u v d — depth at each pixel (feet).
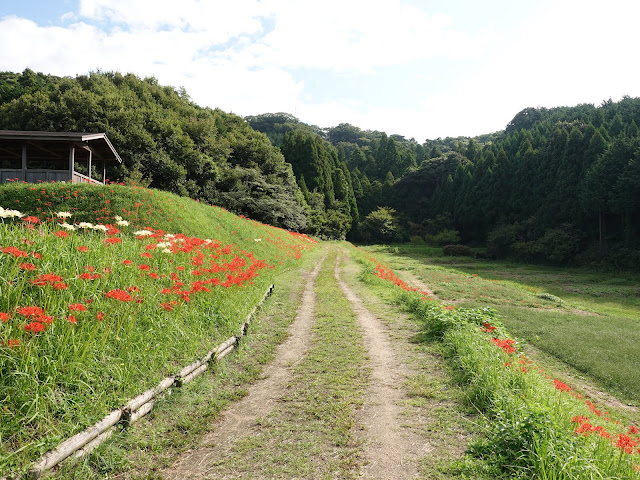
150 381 13.07
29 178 51.26
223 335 19.69
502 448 10.59
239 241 54.60
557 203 151.12
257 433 12.12
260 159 166.09
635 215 125.29
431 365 18.70
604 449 9.94
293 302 33.88
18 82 143.33
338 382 16.43
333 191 220.84
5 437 8.79
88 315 13.88
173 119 142.92
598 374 25.85
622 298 72.28
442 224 219.20
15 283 13.28
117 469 9.71
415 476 9.82
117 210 45.27
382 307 33.73
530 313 45.42
